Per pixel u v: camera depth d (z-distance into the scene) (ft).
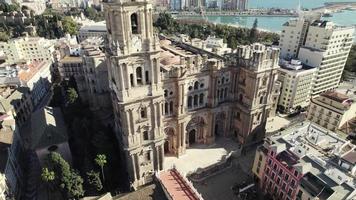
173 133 309.42
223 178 289.94
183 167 299.79
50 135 288.51
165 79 270.26
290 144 250.57
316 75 440.86
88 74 372.38
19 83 443.73
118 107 250.98
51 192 270.26
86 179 258.16
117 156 291.99
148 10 214.90
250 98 309.83
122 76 224.94
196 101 310.45
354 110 352.90
